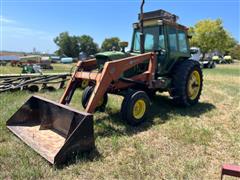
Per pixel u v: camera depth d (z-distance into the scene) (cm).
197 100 651
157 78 565
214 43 4556
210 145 390
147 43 593
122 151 360
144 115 477
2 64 4025
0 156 330
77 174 298
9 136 395
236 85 1090
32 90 808
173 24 589
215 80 1335
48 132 400
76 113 350
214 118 534
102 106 551
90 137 339
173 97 597
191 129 453
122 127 455
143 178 292
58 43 7862
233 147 384
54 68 2936
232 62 5162
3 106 569
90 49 7912
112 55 488
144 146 379
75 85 487
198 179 294
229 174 220
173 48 593
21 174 288
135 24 614
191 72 611
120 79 474
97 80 430
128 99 453
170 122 494
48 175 292
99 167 314
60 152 311
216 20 4572
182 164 327
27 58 3478
